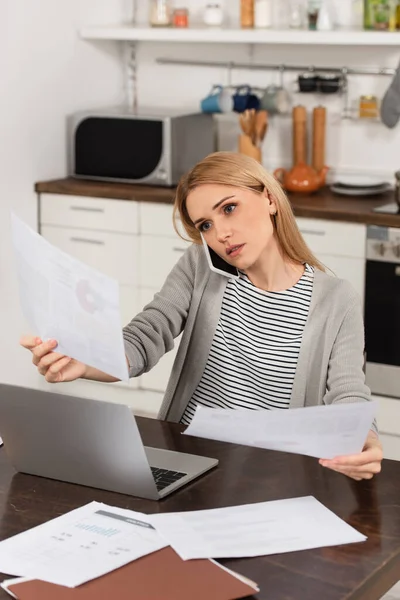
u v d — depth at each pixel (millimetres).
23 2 4535
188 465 1962
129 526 1699
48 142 4809
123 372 1784
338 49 4762
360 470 1784
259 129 4777
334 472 1947
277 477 1927
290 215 2188
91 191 4605
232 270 2262
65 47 4824
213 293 2318
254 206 2094
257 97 4855
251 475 1935
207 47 5055
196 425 1732
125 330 2283
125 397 4711
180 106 5191
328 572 1562
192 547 1614
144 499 1822
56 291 1819
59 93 4832
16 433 1926
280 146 4969
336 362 2160
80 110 4984
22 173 4672
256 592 1491
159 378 4590
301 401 2215
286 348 2221
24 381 4766
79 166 4871
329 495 1845
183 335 2348
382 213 4055
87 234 4684
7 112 4535
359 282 4156
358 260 4137
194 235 2270
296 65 4875
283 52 4891
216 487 1877
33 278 1893
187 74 5137
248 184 2088
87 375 2051
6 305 4629
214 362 2312
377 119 4719
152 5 4934
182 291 2385
